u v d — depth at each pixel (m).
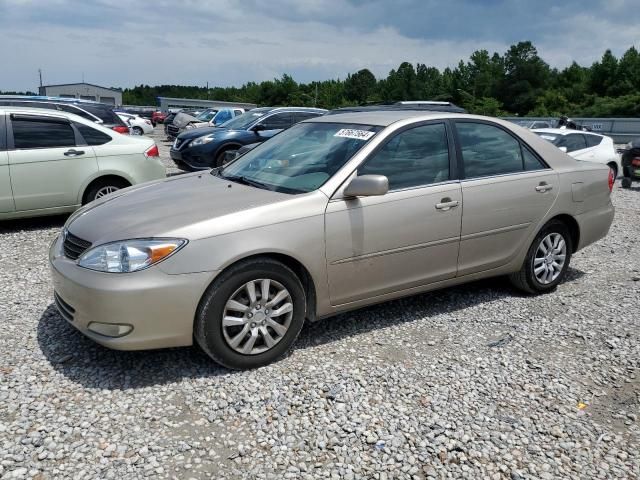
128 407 3.05
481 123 4.58
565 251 5.07
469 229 4.32
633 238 7.58
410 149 4.12
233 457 2.69
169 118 31.36
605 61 69.81
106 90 74.12
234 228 3.33
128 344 3.19
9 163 6.83
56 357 3.57
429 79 101.50
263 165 4.32
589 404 3.27
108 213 3.67
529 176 4.67
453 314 4.53
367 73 101.62
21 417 2.92
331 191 3.69
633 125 34.09
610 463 2.75
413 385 3.39
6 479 2.47
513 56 83.19
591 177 5.14
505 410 3.17
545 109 70.50
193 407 3.08
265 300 3.47
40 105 12.56
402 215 3.93
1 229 7.18
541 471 2.68
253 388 3.28
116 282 3.13
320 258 3.62
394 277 4.02
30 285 4.96
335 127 4.41
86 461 2.61
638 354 3.90
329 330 4.14
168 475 2.54
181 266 3.19
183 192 3.95
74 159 7.22
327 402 3.17
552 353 3.89
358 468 2.64
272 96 101.12
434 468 2.67
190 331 3.28
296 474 2.59
